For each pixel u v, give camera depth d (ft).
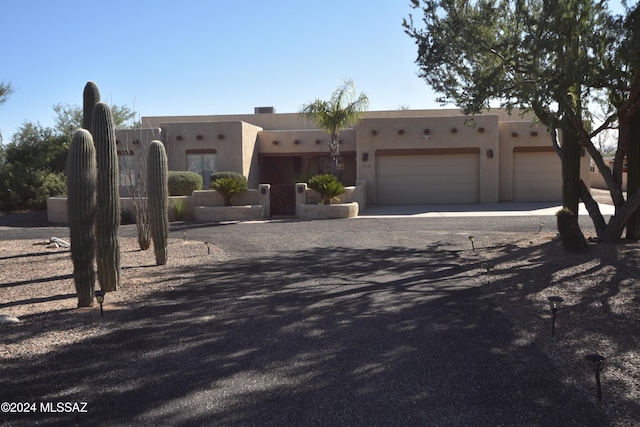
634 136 36.50
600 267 29.32
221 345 18.08
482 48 33.12
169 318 21.54
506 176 80.59
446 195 79.61
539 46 29.17
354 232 48.85
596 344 17.87
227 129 79.46
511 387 14.43
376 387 14.47
